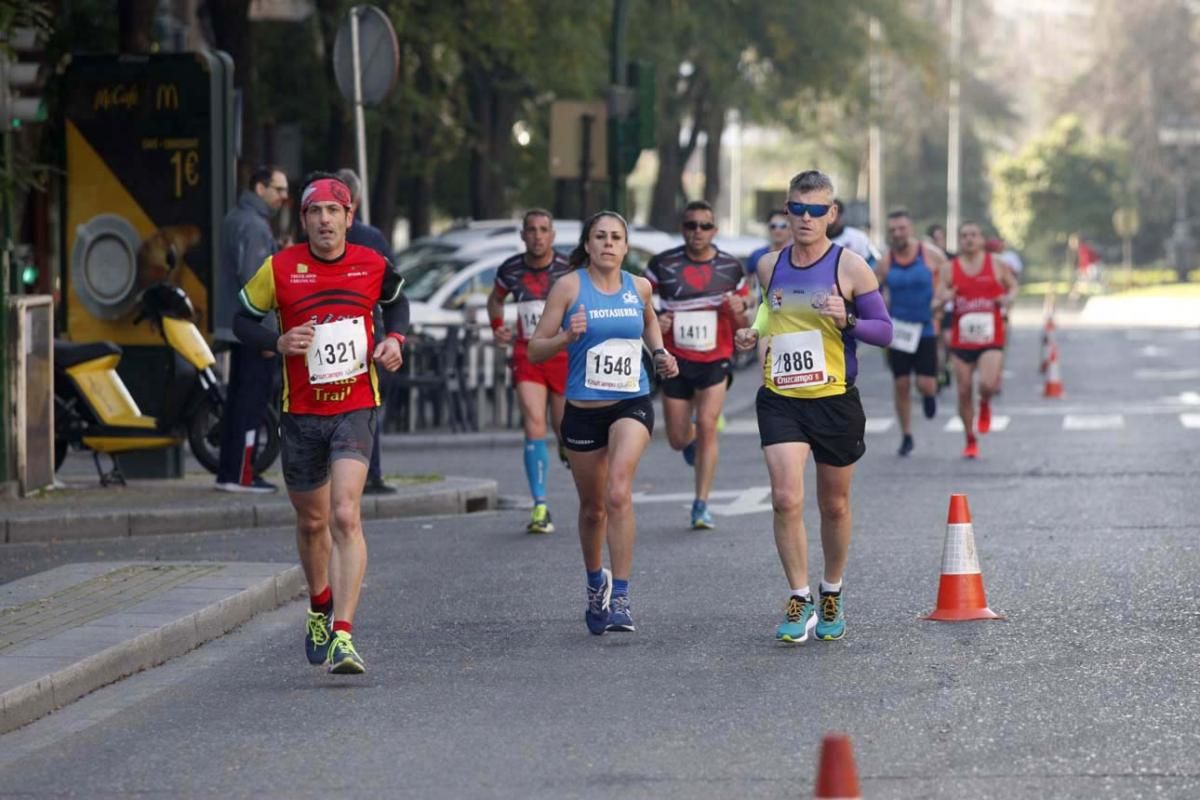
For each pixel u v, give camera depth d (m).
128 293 41.97
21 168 40.03
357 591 22.75
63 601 26.45
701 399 35.59
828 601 24.56
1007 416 61.47
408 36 72.44
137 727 20.64
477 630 26.03
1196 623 25.20
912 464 46.94
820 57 108.75
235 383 39.22
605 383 25.14
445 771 18.28
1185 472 43.94
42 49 52.31
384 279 23.27
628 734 19.62
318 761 18.83
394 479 41.62
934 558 31.39
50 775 18.62
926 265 48.62
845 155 135.12
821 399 24.14
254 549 33.84
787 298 24.14
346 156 78.94
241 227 38.03
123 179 42.03
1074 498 39.44
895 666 22.77
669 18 95.19
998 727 19.58
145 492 39.38
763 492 41.94
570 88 85.00
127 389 41.94
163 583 27.94
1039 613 26.17
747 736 19.44
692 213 34.97
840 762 12.88
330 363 22.83
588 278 25.38
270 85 82.88
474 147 89.25
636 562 31.69
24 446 38.50
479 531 36.31
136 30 53.72
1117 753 18.44
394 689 22.25
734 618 26.34
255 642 25.69
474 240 69.50
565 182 93.62
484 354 57.75
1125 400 67.25
